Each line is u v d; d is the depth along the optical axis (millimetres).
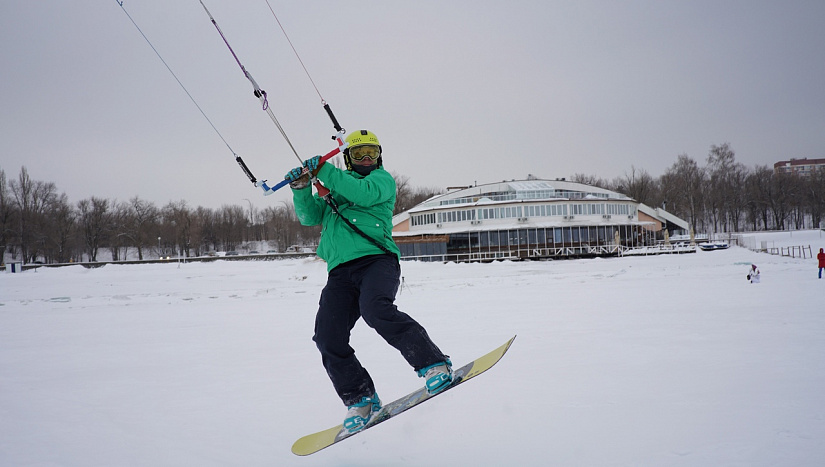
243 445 3881
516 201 54406
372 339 9023
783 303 11883
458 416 4262
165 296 22547
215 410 4918
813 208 97938
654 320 9797
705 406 4172
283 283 29609
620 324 9438
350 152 3688
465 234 53969
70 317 15328
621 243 55375
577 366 5941
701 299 13570
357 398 3373
